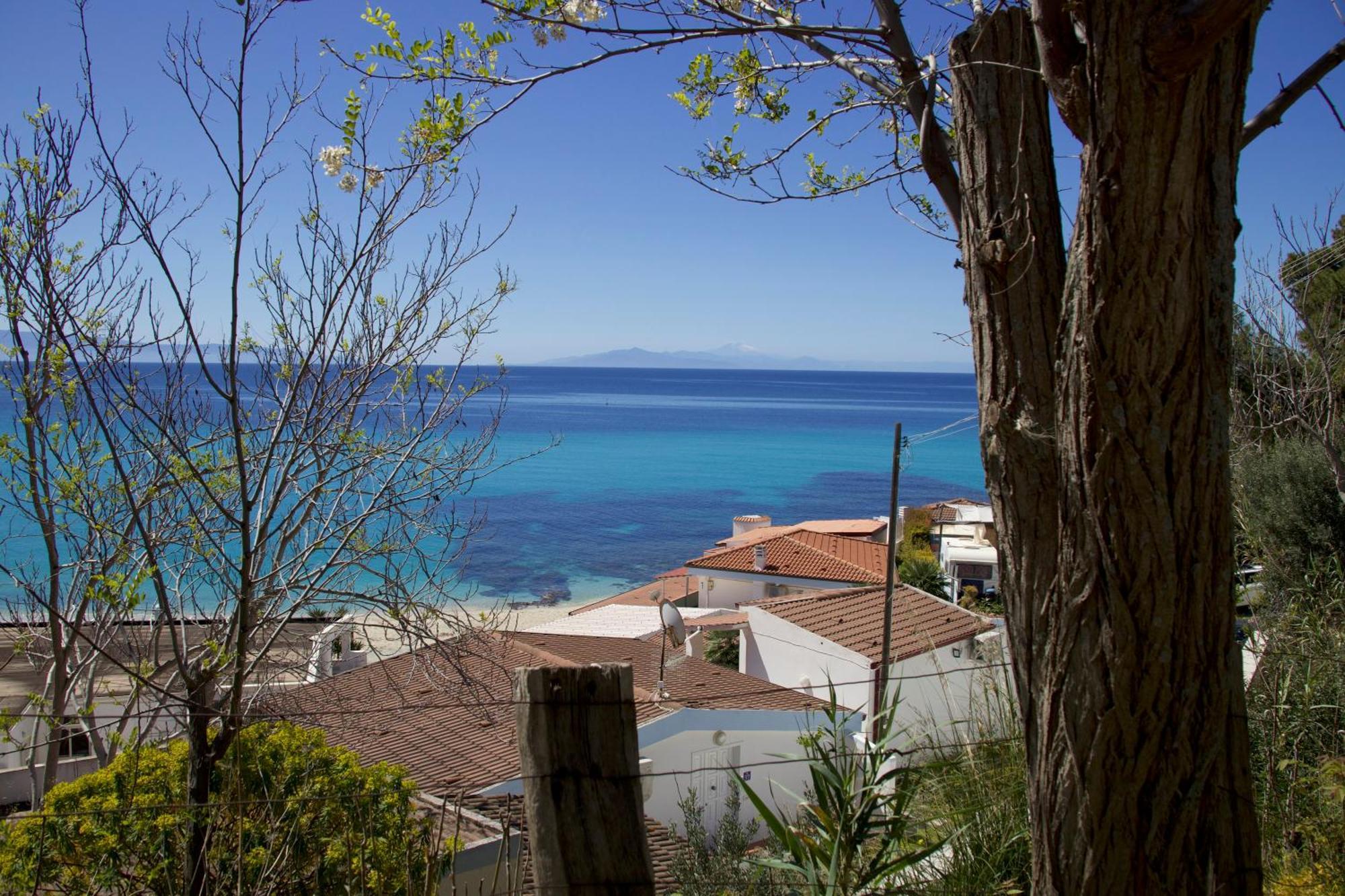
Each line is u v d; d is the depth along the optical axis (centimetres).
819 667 1914
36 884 468
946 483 9244
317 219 741
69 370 761
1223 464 272
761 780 1386
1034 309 319
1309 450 1134
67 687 838
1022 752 538
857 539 3641
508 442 11944
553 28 458
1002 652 643
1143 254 261
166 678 894
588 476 9381
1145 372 265
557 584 5034
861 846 464
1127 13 252
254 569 690
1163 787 271
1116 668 272
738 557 3375
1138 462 266
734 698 1534
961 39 342
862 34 413
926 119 370
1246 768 282
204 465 727
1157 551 267
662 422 15362
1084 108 269
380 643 1689
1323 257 1029
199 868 526
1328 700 567
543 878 254
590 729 255
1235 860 276
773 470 10000
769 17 517
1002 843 490
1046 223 323
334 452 769
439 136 453
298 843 548
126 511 816
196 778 557
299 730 659
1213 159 263
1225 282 270
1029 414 314
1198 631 271
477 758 1169
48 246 712
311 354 731
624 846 253
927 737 600
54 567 817
